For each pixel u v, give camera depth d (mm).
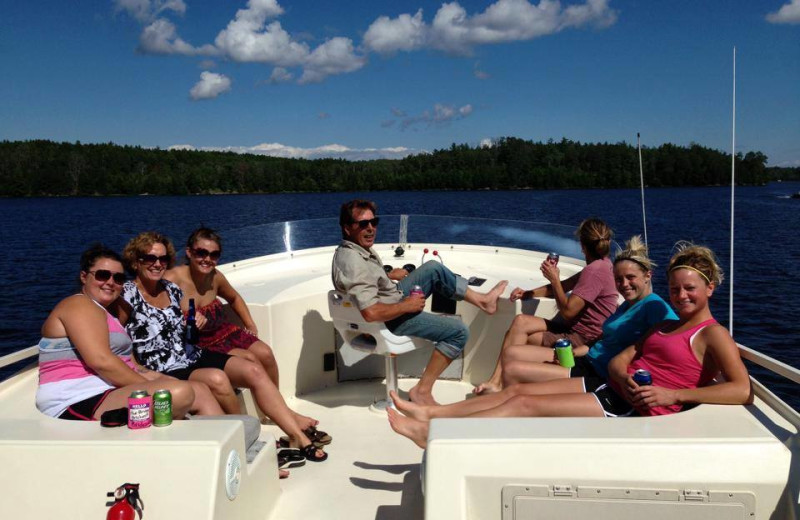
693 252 2350
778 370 2209
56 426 2131
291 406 3992
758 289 16766
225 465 2016
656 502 1789
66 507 1963
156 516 1936
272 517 2582
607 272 3590
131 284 3104
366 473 3016
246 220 23656
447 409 2740
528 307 4066
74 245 29609
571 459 1817
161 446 1971
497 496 1836
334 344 4332
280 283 4734
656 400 2178
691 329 2340
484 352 4316
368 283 3445
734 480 1769
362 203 3525
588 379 2732
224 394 2996
